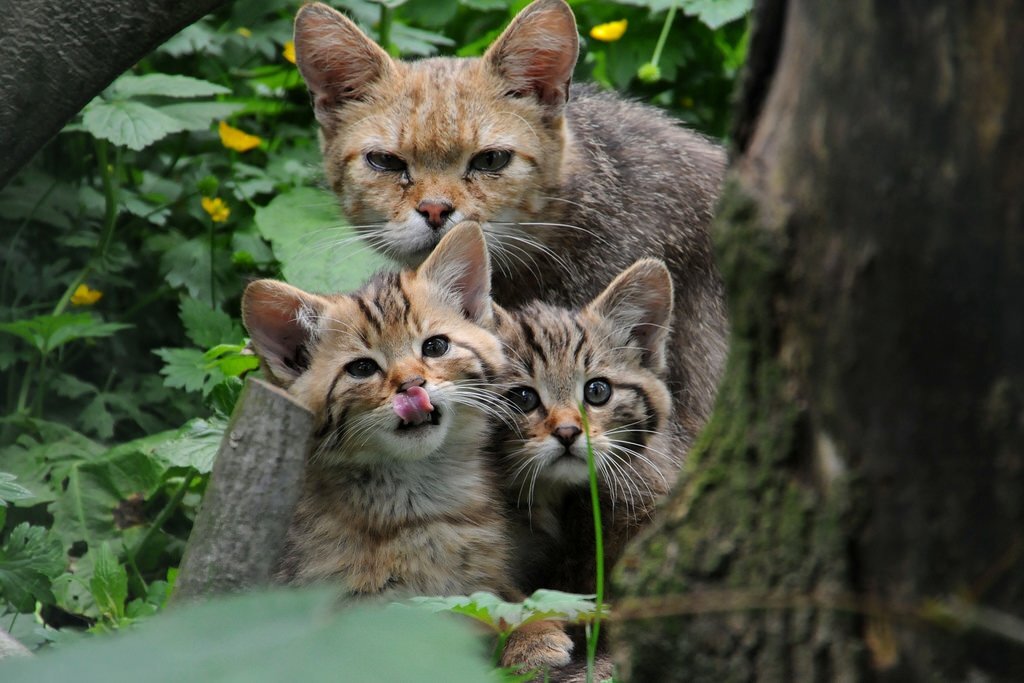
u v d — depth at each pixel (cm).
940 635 416
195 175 1452
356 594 842
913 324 404
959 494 408
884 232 403
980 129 385
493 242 1098
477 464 891
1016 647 408
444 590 852
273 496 586
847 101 407
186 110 1327
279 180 1398
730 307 471
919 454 412
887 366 411
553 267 1128
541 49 1120
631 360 954
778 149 437
